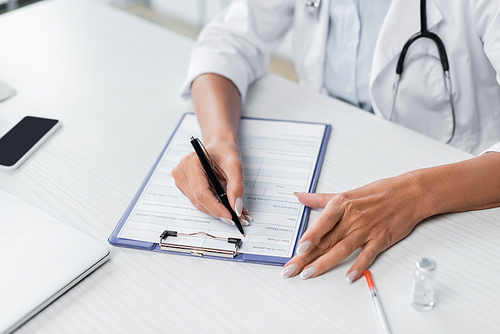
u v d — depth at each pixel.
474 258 0.59
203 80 0.93
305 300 0.55
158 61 1.12
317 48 1.06
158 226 0.67
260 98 0.98
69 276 0.58
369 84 0.98
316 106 0.94
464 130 0.99
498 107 0.98
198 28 2.88
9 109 0.97
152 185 0.75
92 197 0.73
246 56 1.03
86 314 0.55
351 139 0.83
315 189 0.72
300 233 0.64
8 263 0.60
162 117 0.93
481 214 0.66
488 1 0.82
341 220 0.61
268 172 0.76
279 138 0.84
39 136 0.87
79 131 0.90
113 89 1.03
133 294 0.57
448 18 0.86
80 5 1.39
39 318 0.55
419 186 0.64
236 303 0.55
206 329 0.53
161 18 3.02
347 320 0.53
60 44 1.21
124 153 0.83
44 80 1.07
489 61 0.91
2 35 1.26
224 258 0.62
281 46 2.52
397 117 1.01
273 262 0.60
